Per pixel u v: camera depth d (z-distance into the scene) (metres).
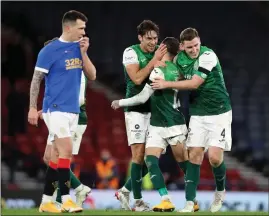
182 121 35.44
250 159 88.25
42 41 103.06
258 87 100.31
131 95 36.66
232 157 88.81
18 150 85.12
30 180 81.81
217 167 35.38
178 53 35.22
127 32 105.62
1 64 99.12
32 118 31.81
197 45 33.91
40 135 89.38
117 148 90.31
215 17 106.75
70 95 31.83
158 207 33.72
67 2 105.88
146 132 36.59
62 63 31.70
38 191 67.69
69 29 31.91
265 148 92.25
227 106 35.03
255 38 105.38
